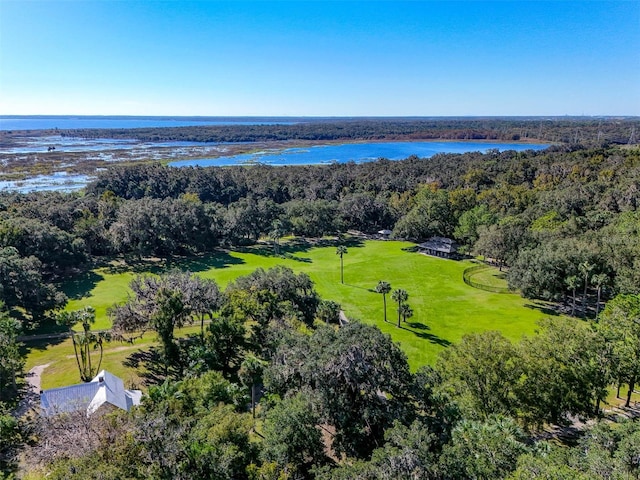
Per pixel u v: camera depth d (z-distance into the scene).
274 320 46.44
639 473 20.45
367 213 122.12
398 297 58.91
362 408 30.64
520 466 20.22
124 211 89.88
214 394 31.50
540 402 32.34
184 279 49.47
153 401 29.20
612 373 36.41
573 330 37.41
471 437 24.14
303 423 28.00
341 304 67.31
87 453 21.80
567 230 80.62
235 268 85.38
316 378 30.59
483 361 32.53
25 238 70.25
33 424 29.25
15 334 40.84
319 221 111.62
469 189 120.12
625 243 64.19
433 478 21.86
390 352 31.77
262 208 111.50
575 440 33.47
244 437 26.12
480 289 75.56
